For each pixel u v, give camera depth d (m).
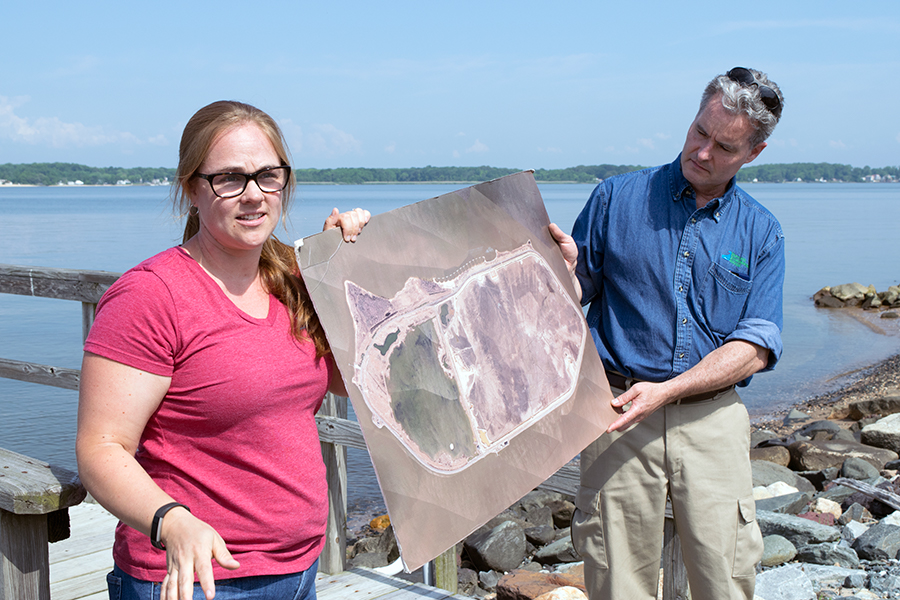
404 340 1.78
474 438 1.84
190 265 1.52
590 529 2.49
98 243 43.16
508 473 1.89
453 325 1.90
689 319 2.38
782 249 2.46
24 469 1.74
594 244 2.53
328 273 1.67
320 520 1.63
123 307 1.41
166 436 1.48
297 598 1.62
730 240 2.38
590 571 2.50
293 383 1.56
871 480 6.67
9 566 1.69
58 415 10.52
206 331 1.46
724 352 2.30
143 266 1.49
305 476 1.58
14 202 157.38
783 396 13.00
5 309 21.62
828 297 23.52
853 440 8.16
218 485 1.49
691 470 2.36
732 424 2.40
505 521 5.14
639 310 2.42
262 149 1.52
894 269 32.56
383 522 6.15
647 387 2.22
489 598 4.27
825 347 17.27
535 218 2.22
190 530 1.26
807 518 5.39
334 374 1.71
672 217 2.40
